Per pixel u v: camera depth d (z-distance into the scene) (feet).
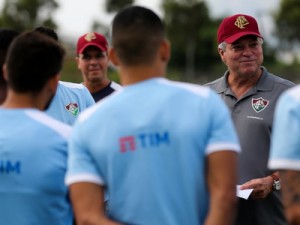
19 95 8.84
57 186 8.65
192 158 7.85
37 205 8.55
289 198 7.64
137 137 7.92
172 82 8.29
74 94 13.80
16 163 8.54
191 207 7.87
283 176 7.75
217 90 14.39
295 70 112.47
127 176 7.96
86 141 8.13
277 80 13.78
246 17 13.96
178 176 7.86
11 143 8.58
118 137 7.98
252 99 13.65
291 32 163.12
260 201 13.32
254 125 13.43
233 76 14.15
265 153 13.35
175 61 173.58
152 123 7.92
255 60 13.70
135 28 8.11
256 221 13.37
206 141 7.92
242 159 13.43
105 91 19.83
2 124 8.74
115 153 7.97
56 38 14.61
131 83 8.25
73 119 13.58
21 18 147.74
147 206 7.86
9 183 8.55
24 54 8.64
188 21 170.91
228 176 7.80
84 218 8.02
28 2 146.51
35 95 8.86
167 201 7.86
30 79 8.70
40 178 8.54
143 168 7.87
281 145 7.64
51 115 13.16
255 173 13.34
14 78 8.71
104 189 8.31
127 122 7.99
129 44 8.11
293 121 7.58
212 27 171.63
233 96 13.96
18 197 8.54
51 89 9.02
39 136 8.65
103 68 19.69
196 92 8.09
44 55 8.71
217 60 172.35
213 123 7.92
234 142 7.94
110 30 8.49
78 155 8.16
